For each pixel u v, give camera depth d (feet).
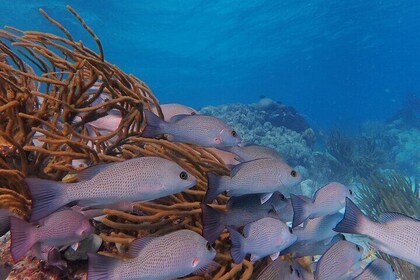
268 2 46.55
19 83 4.30
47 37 4.35
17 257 2.77
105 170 2.92
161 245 2.78
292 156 17.29
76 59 4.18
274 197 3.97
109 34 51.80
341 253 3.48
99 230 3.76
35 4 38.78
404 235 3.04
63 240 2.96
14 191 3.52
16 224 2.81
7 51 4.24
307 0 45.47
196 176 4.16
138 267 2.70
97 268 2.60
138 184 2.96
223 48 62.80
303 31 56.03
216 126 4.13
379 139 25.70
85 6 41.42
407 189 10.09
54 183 2.78
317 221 3.91
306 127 23.79
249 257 3.69
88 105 4.27
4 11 39.73
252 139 19.01
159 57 64.49
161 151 4.34
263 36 57.88
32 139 4.22
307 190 13.52
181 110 5.11
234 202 3.61
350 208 3.13
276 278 3.07
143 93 5.08
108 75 4.23
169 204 3.94
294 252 4.01
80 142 3.77
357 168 17.70
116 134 4.21
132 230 3.72
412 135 27.09
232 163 5.02
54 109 4.03
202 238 2.89
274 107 23.65
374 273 3.44
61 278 3.41
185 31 54.75
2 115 4.00
